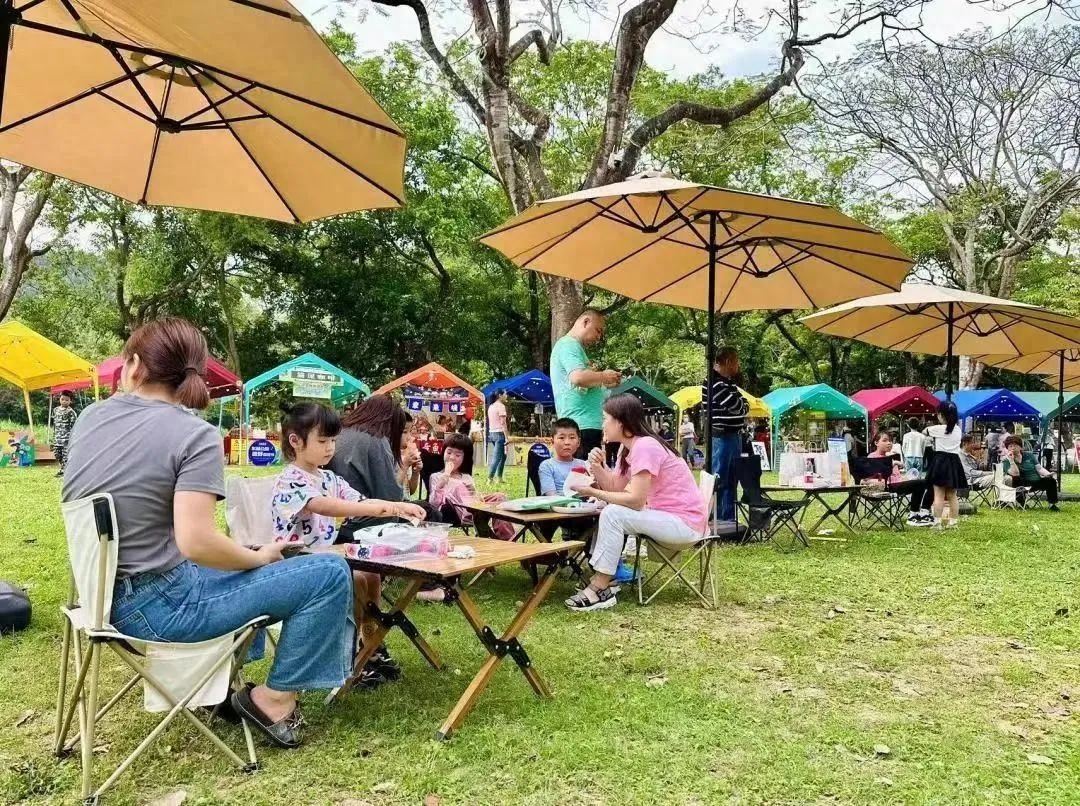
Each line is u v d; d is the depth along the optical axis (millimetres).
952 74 21719
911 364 35875
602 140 10750
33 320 30188
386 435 4473
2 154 4258
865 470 9562
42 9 3275
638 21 10305
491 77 10398
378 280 26656
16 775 2723
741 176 23562
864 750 3053
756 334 32500
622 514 5086
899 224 29656
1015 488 12367
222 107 3910
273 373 19906
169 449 2615
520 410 29438
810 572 6457
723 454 8242
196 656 2664
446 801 2615
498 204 26719
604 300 28062
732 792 2699
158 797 2617
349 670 2980
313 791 2668
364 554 3211
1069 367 16500
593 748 2996
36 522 8742
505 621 4789
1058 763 2965
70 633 2895
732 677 3852
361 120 3402
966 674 3982
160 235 24688
